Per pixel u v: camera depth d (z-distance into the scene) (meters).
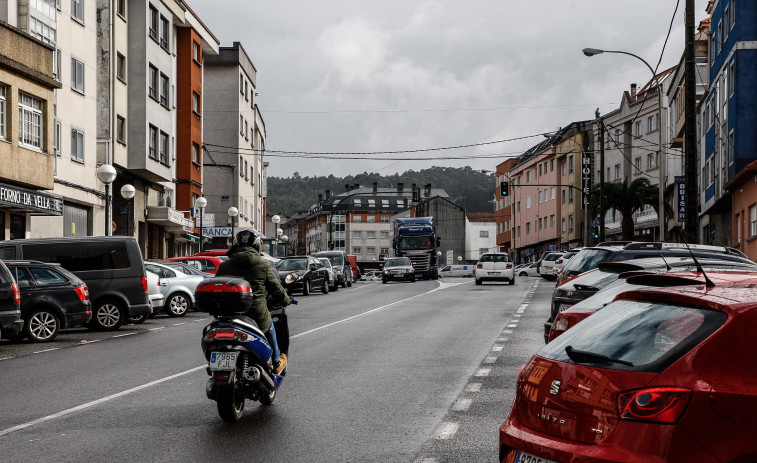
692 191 20.47
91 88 35.94
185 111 50.16
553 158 91.12
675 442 3.79
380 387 10.46
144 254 43.34
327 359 13.32
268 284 9.13
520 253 105.88
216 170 66.88
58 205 30.44
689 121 20.59
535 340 15.85
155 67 42.34
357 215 168.25
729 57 37.94
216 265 31.20
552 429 4.31
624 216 59.22
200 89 53.06
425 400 9.52
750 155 36.25
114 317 19.98
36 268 17.86
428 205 132.88
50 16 32.06
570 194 85.81
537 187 97.75
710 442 3.79
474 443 7.33
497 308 25.02
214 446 7.30
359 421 8.35
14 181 27.69
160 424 8.30
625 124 77.88
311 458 6.84
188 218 49.78
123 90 39.44
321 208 173.88
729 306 4.06
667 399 3.86
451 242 132.88
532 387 4.55
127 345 16.22
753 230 34.16
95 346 16.22
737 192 37.22
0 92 27.02
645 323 4.31
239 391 8.46
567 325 8.45
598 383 4.12
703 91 52.09
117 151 38.41
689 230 20.44
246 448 7.21
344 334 17.56
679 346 4.02
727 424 3.81
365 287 46.09
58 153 32.62
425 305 26.98
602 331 4.48
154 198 45.09
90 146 35.81
